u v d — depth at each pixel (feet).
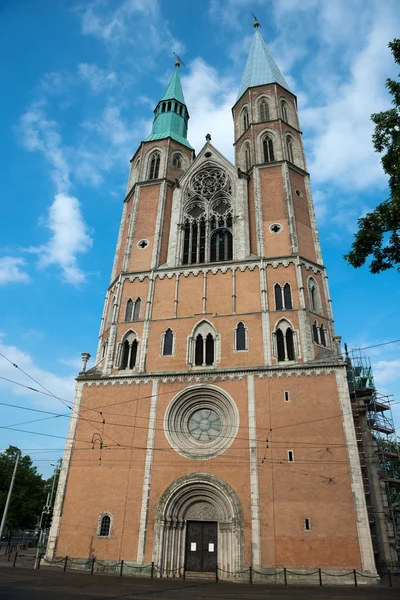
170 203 178.81
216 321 142.00
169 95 225.56
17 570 107.86
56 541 118.52
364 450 150.61
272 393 124.47
